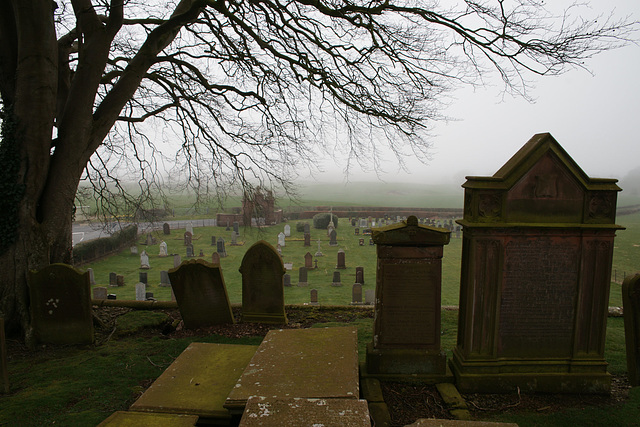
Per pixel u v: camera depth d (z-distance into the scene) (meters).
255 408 3.16
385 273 5.15
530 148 4.89
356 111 10.57
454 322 8.20
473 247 4.89
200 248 28.62
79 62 7.68
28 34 7.04
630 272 22.73
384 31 9.23
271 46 9.18
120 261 24.81
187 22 8.95
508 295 4.99
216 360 5.01
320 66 9.84
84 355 6.45
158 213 41.56
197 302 7.71
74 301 6.80
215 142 11.52
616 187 4.86
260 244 7.78
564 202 4.90
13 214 7.15
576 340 5.00
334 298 17.39
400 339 5.23
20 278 7.15
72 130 7.63
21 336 7.09
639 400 4.80
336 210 50.78
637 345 4.98
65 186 7.61
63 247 7.66
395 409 4.61
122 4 7.75
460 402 4.66
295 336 5.32
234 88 10.54
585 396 4.96
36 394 5.10
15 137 7.18
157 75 10.22
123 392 5.18
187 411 3.87
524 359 5.05
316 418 3.01
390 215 48.03
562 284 4.98
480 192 4.84
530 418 4.39
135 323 7.70
